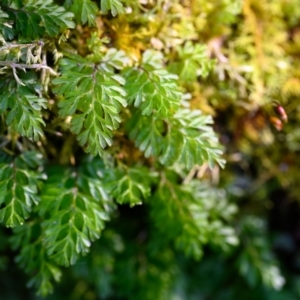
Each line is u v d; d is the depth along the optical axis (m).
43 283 0.20
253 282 0.26
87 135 0.18
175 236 0.22
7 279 0.27
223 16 0.22
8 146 0.20
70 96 0.18
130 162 0.21
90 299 0.28
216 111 0.23
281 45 0.24
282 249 0.28
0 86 0.18
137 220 0.26
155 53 0.20
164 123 0.20
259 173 0.26
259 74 0.23
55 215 0.19
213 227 0.23
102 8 0.18
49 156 0.21
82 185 0.20
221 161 0.20
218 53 0.22
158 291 0.25
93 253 0.25
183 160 0.20
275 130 0.24
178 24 0.21
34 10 0.18
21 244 0.21
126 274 0.25
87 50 0.20
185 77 0.21
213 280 0.27
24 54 0.18
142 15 0.20
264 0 0.23
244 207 0.27
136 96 0.19
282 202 0.27
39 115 0.18
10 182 0.19
